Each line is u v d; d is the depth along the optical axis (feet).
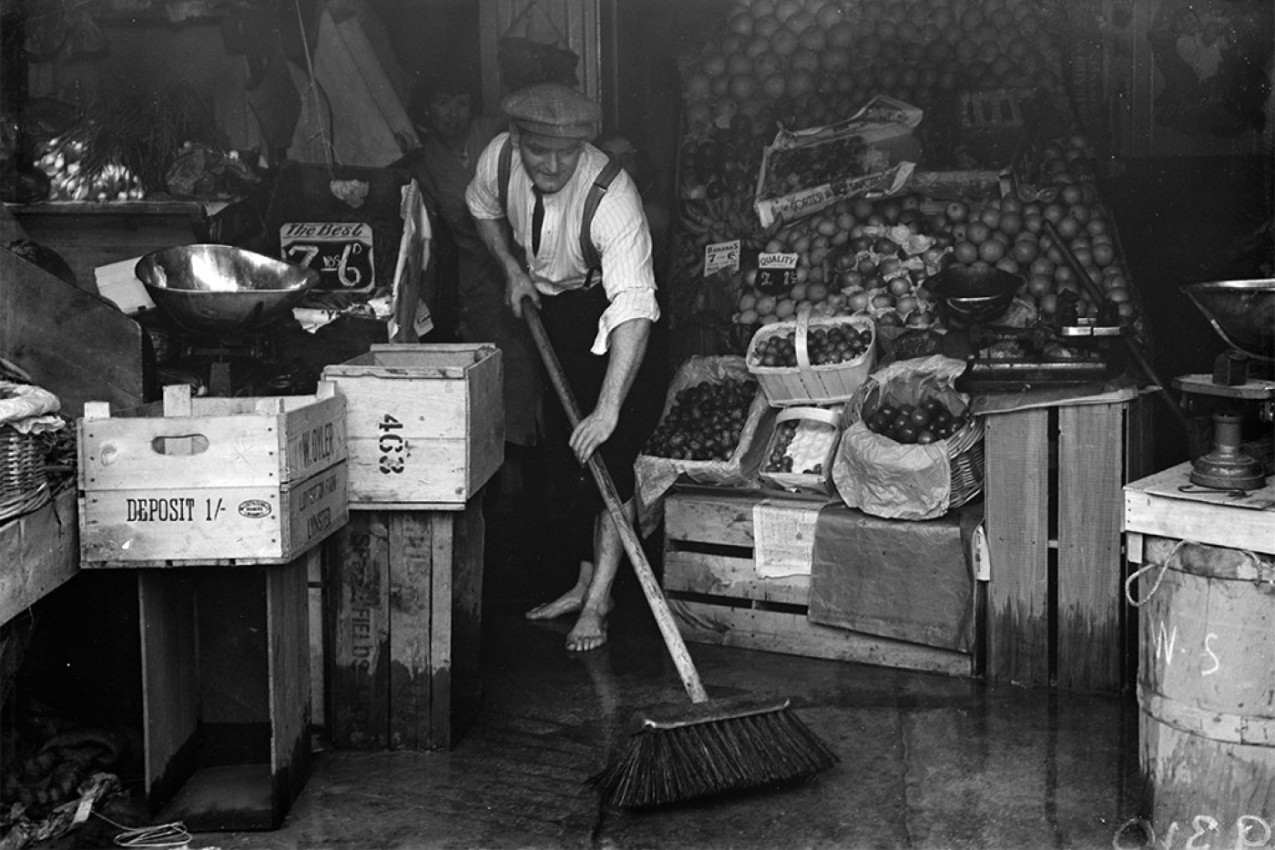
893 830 10.70
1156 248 21.25
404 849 10.48
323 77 17.40
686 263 18.42
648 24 21.21
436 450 11.85
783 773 11.22
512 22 19.43
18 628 10.88
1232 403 11.46
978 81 18.97
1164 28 21.08
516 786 11.59
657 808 11.12
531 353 17.51
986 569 13.83
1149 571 9.92
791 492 15.12
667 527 15.46
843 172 18.17
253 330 13.50
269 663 10.70
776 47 19.49
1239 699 9.45
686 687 12.12
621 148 18.83
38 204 15.66
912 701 13.43
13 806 10.81
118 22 17.33
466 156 18.03
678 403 16.40
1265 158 20.94
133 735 11.99
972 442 14.03
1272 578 9.23
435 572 12.17
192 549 10.29
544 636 15.70
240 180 16.40
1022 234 17.16
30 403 9.61
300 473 10.62
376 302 15.02
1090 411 13.24
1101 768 11.73
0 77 16.07
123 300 14.71
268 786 11.41
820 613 14.58
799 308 17.03
